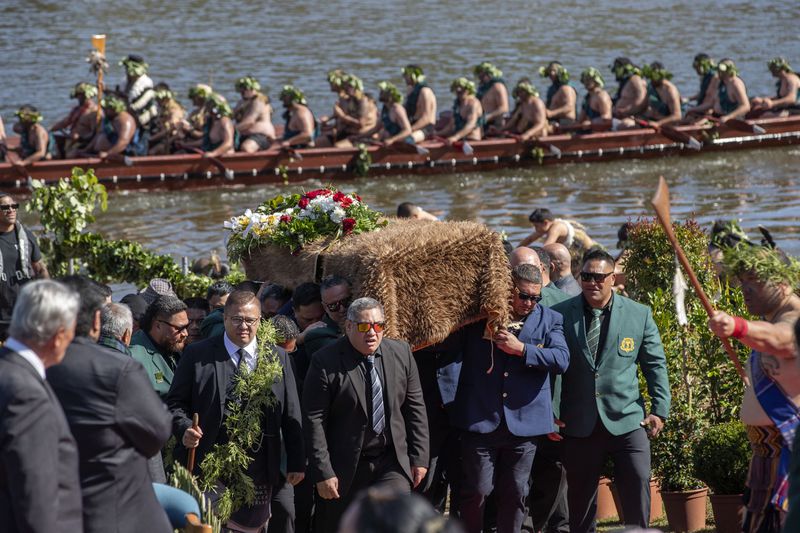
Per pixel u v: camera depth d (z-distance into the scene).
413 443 12.50
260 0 97.19
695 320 15.83
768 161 46.03
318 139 45.47
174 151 43.44
